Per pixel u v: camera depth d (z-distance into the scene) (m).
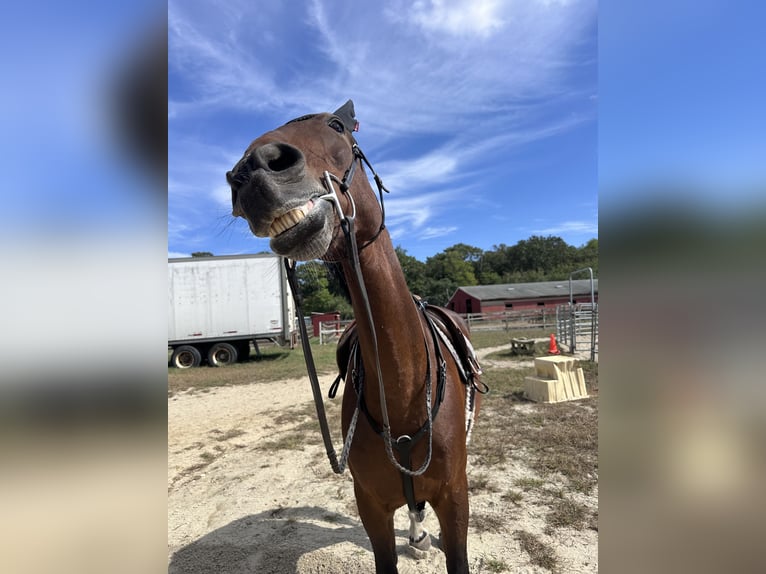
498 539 2.87
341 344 2.69
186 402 8.27
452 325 2.51
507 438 4.75
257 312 13.84
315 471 4.35
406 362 1.66
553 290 36.59
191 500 3.84
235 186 1.21
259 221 1.13
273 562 2.81
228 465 4.68
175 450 5.30
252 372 11.62
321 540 3.05
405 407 1.70
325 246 1.21
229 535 3.17
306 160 1.30
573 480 3.69
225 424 6.43
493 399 6.54
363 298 1.35
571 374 6.37
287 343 14.92
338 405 7.25
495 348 14.04
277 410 7.13
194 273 13.56
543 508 3.25
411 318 1.69
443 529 1.90
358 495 1.96
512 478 3.78
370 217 1.52
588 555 2.69
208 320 13.61
